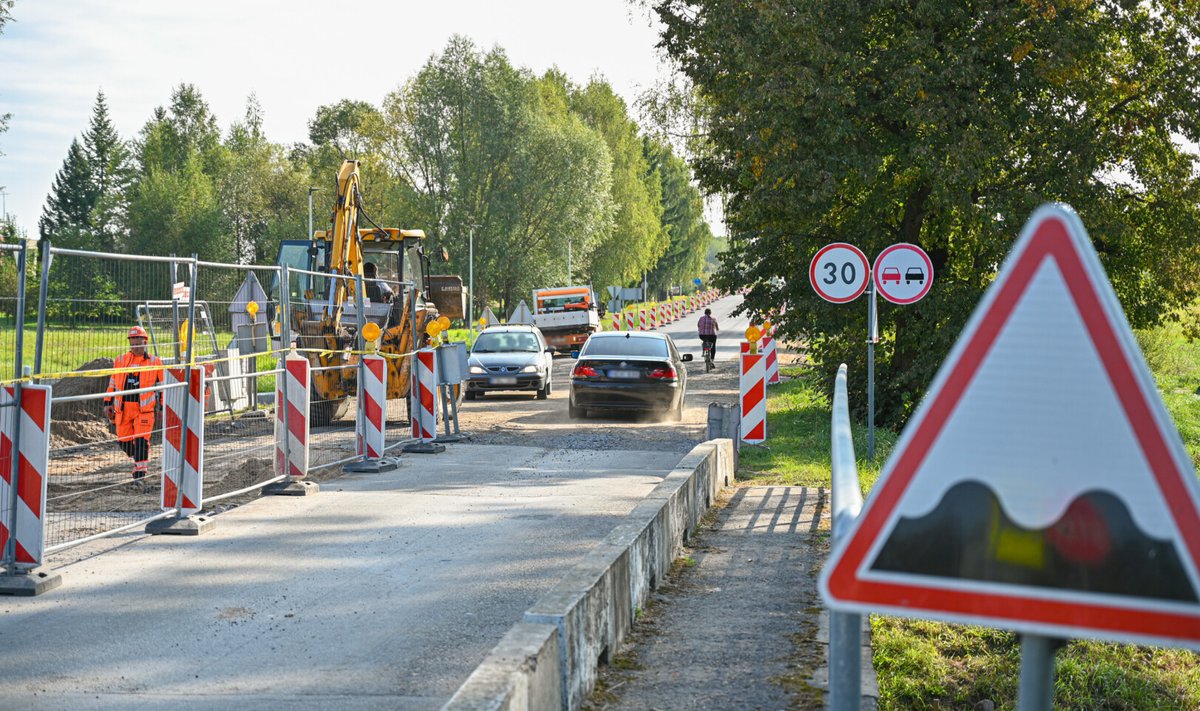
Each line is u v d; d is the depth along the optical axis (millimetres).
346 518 14547
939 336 25547
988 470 3062
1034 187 24969
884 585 3123
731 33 25422
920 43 23938
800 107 24516
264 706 7344
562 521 14320
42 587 10586
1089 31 24234
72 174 182250
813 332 27781
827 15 24500
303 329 22172
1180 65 25422
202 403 13828
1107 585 2977
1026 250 3049
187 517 13609
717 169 28969
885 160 26172
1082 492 2994
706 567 11617
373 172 109312
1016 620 3027
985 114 23812
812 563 11805
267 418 18109
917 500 3105
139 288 13797
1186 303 28047
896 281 19047
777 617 9516
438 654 8539
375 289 29781
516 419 28875
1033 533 3021
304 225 128125
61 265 11766
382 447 19062
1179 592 2928
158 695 7586
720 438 18891
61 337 11742
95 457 15805
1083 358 3008
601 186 105562
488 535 13383
